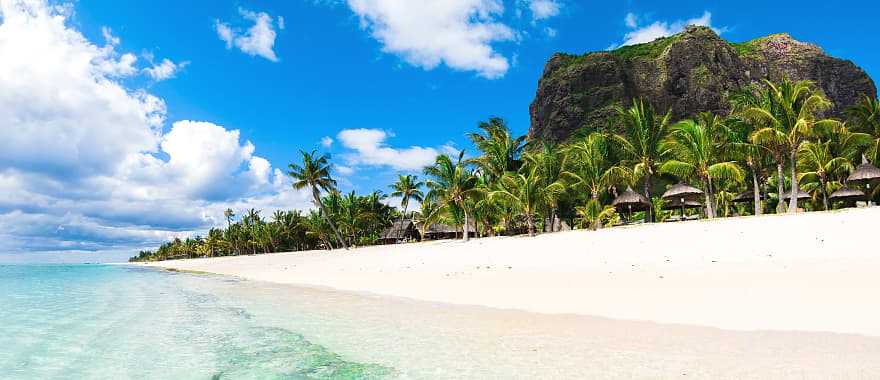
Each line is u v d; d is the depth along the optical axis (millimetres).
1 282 36906
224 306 16703
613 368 6695
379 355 8305
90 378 7594
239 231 123000
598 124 112812
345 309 14266
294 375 7375
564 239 26750
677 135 37594
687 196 38625
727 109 112250
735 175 34469
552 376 6492
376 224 79000
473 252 28266
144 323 13234
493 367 7121
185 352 9297
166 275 48031
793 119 32344
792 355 6773
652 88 121625
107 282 36188
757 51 149500
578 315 11078
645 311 10812
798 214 23078
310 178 59281
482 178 48188
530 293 14617
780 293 10930
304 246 105562
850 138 38281
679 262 17453
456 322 11086
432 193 47031
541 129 130500
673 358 7023
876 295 9836
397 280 21578
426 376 6883
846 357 6512
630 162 41188
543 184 40906
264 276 33812
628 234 24500
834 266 13391
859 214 19734
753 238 19234
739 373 6121
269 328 11664
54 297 22391
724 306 10414
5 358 9125
